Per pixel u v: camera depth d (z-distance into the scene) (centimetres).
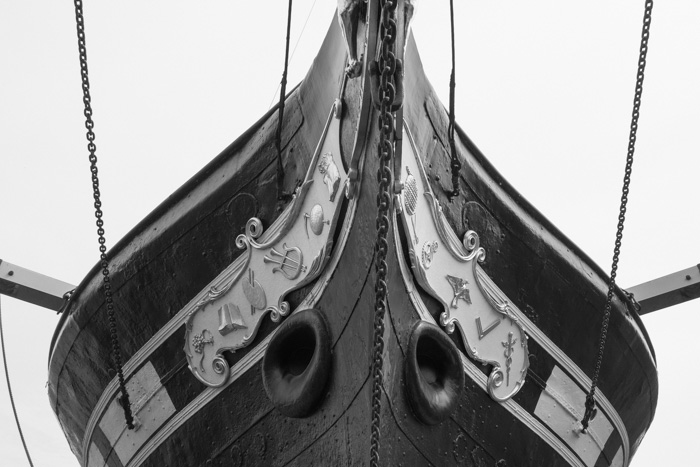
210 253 606
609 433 720
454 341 587
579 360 668
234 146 609
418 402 541
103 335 666
